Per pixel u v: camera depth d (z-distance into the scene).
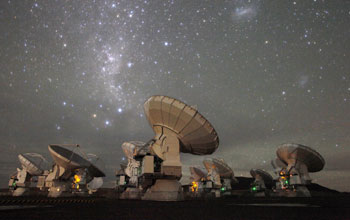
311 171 50.38
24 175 42.72
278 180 50.38
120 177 44.31
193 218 12.30
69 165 36.16
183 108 27.22
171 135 28.86
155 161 29.42
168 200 28.25
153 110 28.72
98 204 22.25
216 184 53.41
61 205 20.30
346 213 15.34
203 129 27.62
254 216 13.44
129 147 44.50
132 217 12.42
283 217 13.01
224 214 14.39
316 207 20.23
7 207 17.50
